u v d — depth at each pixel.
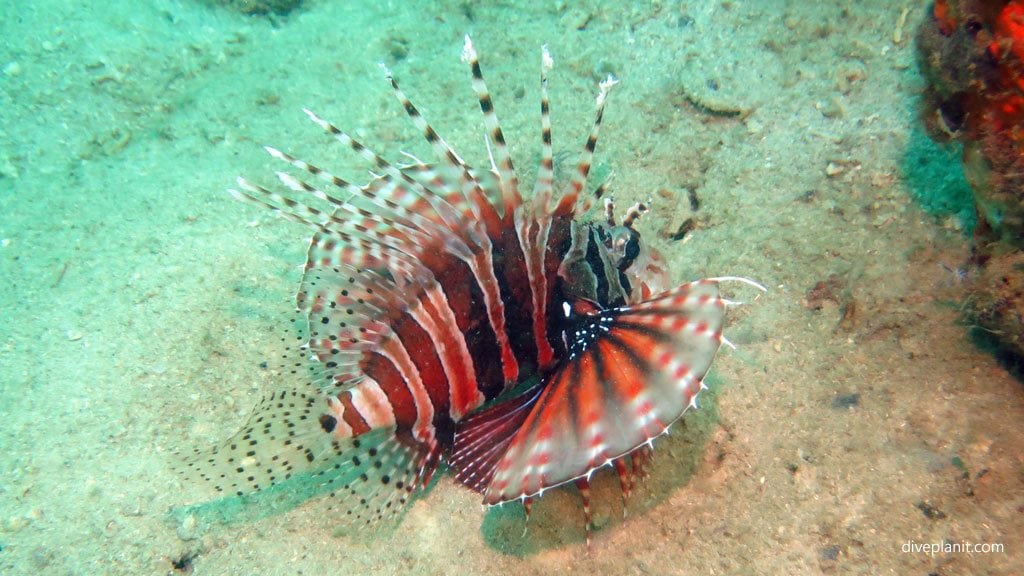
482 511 0.31
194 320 0.36
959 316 0.30
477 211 0.28
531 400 0.29
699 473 0.30
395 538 0.30
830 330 0.32
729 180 0.38
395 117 0.45
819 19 0.41
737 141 0.39
